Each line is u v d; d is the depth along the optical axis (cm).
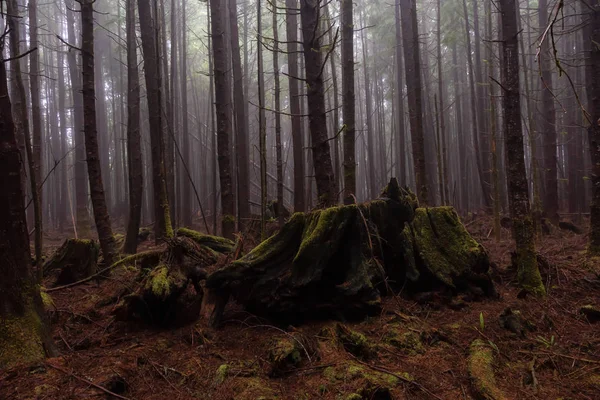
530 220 556
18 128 932
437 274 502
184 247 496
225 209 844
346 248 473
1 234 349
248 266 450
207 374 332
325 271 468
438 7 1327
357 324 444
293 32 1120
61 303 567
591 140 771
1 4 376
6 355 330
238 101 1180
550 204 1289
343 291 447
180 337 422
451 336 404
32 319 354
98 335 433
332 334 393
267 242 477
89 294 608
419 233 528
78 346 400
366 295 456
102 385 297
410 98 1151
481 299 514
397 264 527
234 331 432
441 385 316
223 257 613
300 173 1102
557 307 500
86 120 670
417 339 391
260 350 376
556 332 430
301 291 444
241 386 307
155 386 316
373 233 507
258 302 452
